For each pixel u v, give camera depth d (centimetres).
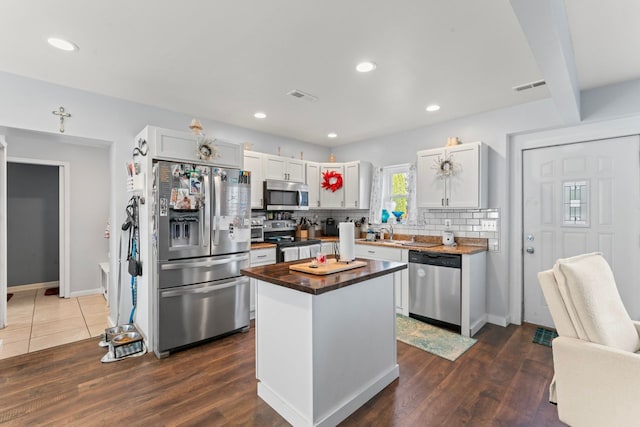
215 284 308
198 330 296
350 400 198
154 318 281
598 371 142
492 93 303
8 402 206
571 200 320
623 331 162
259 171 417
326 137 481
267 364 209
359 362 208
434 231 411
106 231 481
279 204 430
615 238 295
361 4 173
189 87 291
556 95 229
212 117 379
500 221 349
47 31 202
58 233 518
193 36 208
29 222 496
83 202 466
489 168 358
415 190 433
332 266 217
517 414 195
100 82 281
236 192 328
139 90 299
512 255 353
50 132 282
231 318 322
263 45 218
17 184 488
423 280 355
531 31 148
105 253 483
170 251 282
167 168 280
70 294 455
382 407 203
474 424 186
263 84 284
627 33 205
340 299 194
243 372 248
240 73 262
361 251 423
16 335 319
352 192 481
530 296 348
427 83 280
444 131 398
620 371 136
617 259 294
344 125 414
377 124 409
